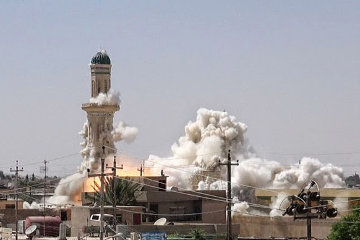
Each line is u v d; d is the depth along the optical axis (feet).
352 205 476.13
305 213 222.89
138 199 459.32
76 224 442.50
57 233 443.32
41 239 408.46
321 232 434.30
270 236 454.81
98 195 467.11
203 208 463.83
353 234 363.56
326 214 219.00
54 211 522.88
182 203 465.06
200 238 390.63
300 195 222.28
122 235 352.69
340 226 366.63
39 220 444.55
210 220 463.42
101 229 305.73
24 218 517.14
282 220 451.53
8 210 518.37
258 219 462.19
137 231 395.75
